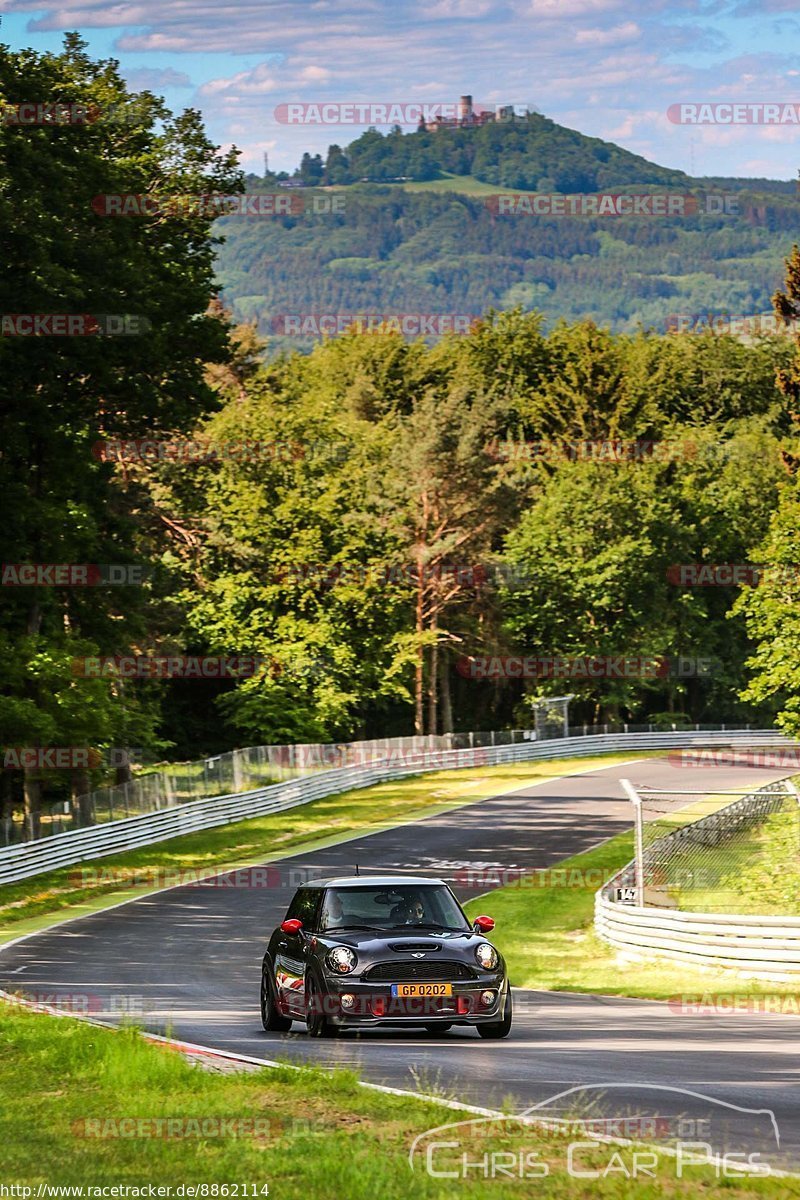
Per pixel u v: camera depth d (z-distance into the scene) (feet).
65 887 271.69
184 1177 58.65
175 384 309.83
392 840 333.01
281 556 520.42
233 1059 93.35
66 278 262.06
